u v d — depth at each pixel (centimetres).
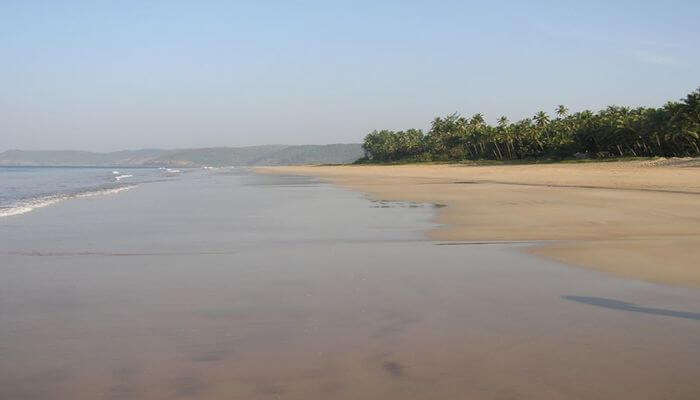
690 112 7888
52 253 1171
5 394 454
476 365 512
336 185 4612
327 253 1152
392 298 766
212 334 612
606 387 462
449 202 2508
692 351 546
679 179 4078
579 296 772
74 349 565
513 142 11006
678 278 884
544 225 1582
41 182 5931
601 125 9181
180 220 1827
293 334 609
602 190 3166
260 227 1623
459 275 917
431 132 16150
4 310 720
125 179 6788
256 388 463
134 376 491
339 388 462
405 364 516
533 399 438
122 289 838
